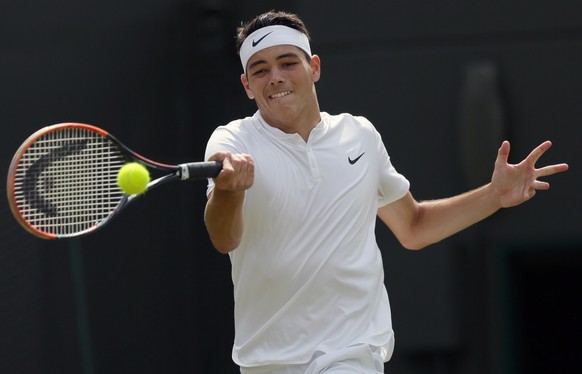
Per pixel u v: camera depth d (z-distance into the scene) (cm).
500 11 2806
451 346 2784
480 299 2786
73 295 2667
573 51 2781
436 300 2791
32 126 2688
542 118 2786
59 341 2636
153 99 2877
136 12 2867
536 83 2792
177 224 2861
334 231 1445
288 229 1438
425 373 2800
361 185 1479
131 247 2775
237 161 1320
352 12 2852
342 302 1445
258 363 1462
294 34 1486
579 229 2770
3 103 2647
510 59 2800
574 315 2848
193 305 2858
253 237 1448
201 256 2883
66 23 2761
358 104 2850
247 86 1545
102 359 2694
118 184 1359
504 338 2778
